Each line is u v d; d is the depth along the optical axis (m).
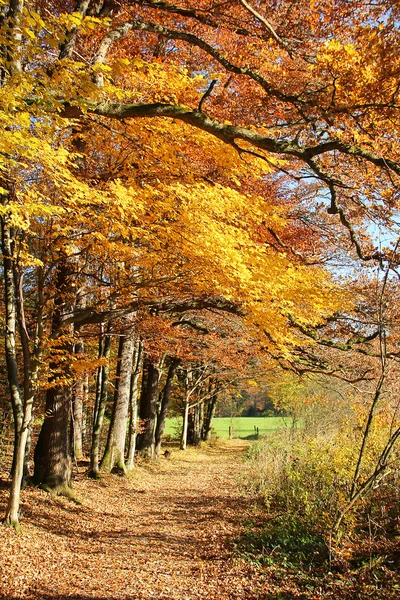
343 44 8.89
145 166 6.86
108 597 5.64
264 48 10.01
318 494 8.36
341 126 8.16
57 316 9.05
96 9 9.78
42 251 7.02
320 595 5.41
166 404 23.44
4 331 8.70
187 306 10.16
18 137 4.07
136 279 7.89
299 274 7.47
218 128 6.03
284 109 9.98
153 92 7.17
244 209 7.11
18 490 7.78
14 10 5.71
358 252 8.91
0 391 14.27
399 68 6.14
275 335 7.61
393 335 9.31
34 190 5.42
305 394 16.84
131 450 16.88
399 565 5.52
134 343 17.38
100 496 12.11
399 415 7.92
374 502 6.96
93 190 5.62
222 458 25.11
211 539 8.45
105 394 14.60
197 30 11.59
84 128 6.91
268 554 7.13
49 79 4.46
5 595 5.38
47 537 7.83
